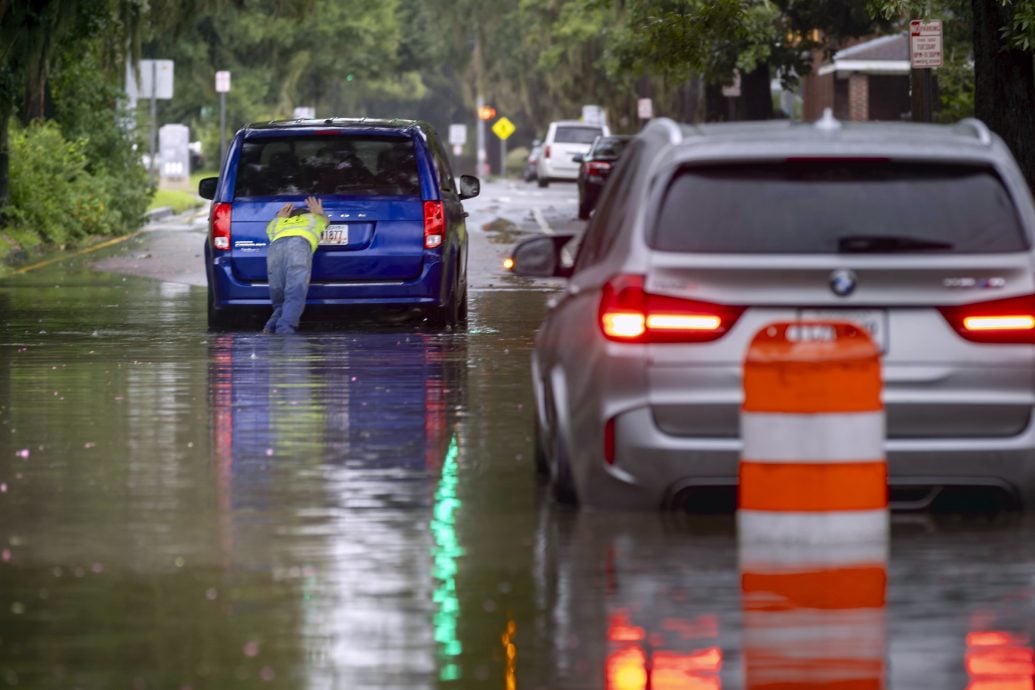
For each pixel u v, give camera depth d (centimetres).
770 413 2069
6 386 3572
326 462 2656
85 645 1661
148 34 10200
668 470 2117
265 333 4538
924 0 6344
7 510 2300
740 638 1672
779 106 18162
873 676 1550
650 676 1558
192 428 3002
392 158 4528
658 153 2188
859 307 2109
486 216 10738
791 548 2047
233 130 17388
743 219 2134
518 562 1986
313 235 4462
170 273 6900
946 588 1856
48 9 7844
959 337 2112
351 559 2008
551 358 2375
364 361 3975
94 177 9512
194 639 1681
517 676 1561
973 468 2112
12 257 7525
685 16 7188
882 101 15500
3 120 7938
